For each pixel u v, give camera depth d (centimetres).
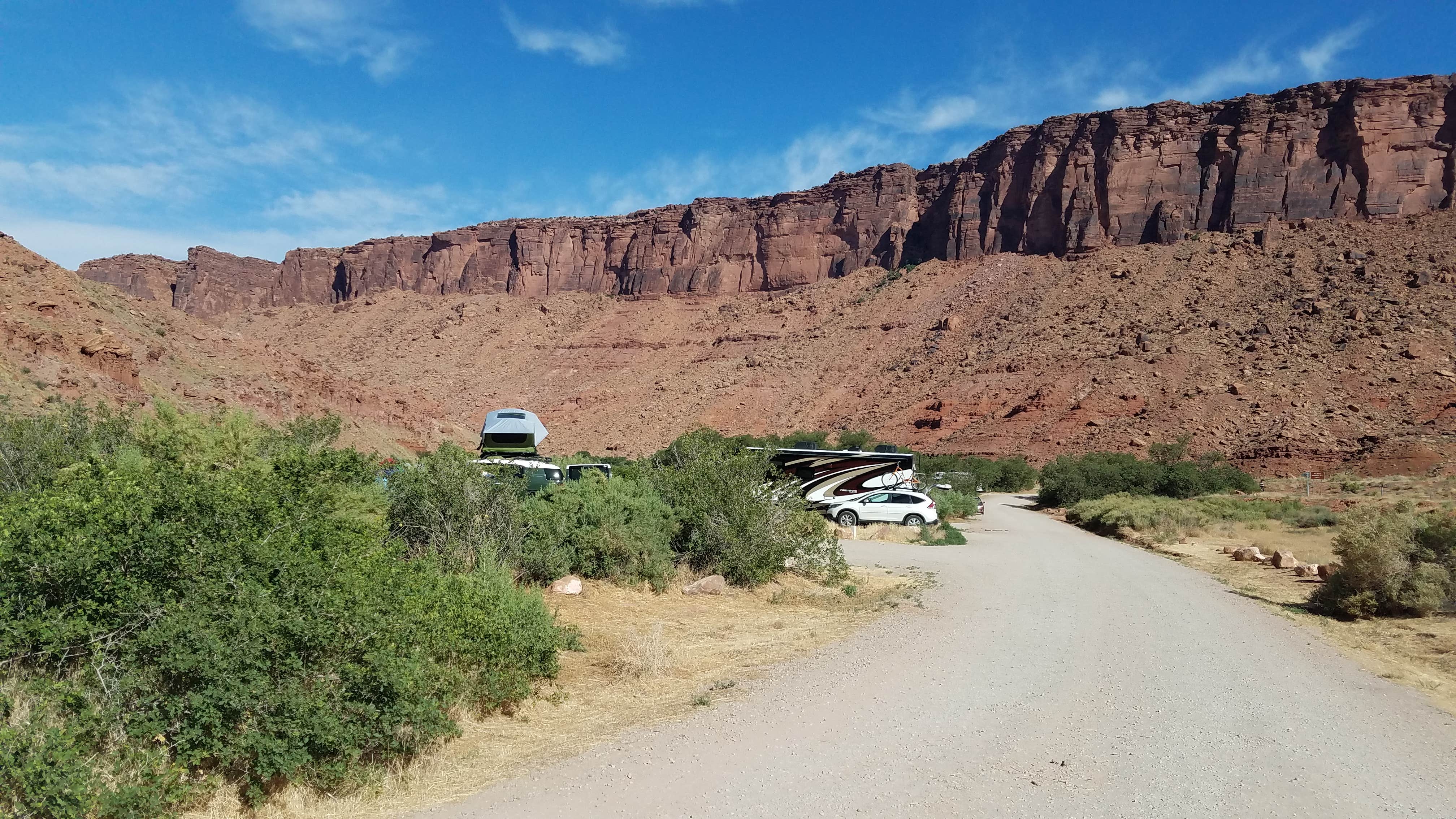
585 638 914
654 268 15888
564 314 15662
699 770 541
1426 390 6444
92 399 3497
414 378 13762
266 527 572
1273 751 584
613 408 11462
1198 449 6519
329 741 489
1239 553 1941
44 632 472
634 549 1224
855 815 469
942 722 640
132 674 473
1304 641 998
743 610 1143
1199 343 8062
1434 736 634
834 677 775
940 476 5225
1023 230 12388
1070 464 5019
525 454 2711
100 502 533
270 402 4938
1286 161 10975
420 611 604
